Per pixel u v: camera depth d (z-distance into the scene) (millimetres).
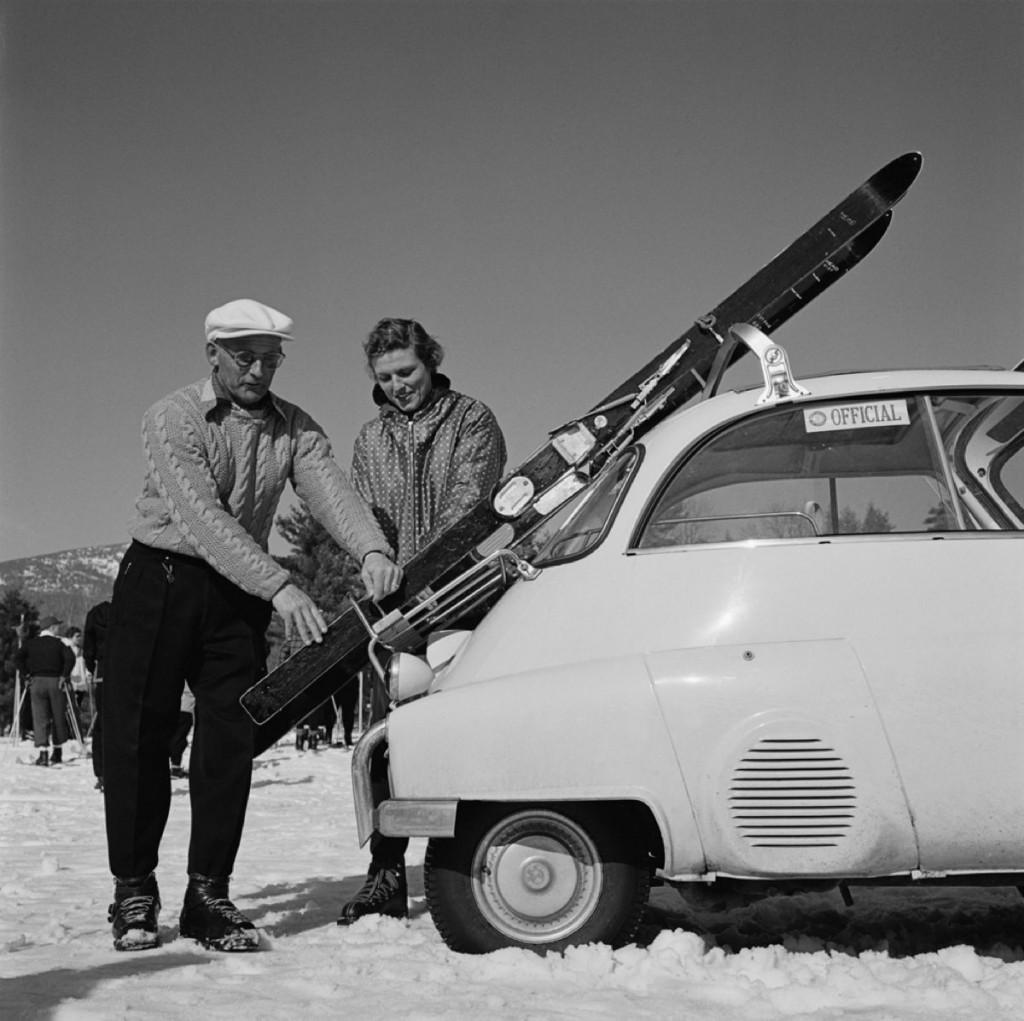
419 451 6109
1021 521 4797
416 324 6141
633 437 5344
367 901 5680
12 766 20062
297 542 55500
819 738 4480
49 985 4328
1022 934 5055
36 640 20234
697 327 5461
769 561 4711
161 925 5648
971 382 4926
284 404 5594
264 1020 3820
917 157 5543
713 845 4512
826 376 5047
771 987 4250
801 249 5547
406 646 5426
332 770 18281
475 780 4680
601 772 4578
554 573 4957
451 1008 3939
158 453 5211
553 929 4695
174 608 5199
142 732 5156
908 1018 3816
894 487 4816
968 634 4535
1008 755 4457
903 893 6105
